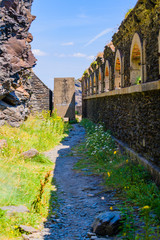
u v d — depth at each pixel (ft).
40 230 14.02
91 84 74.33
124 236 12.66
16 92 46.39
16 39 40.14
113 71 40.91
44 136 44.21
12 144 31.71
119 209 15.42
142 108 25.11
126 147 31.27
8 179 19.86
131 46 28.48
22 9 42.93
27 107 56.95
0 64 35.55
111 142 37.81
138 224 14.02
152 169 21.42
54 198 19.83
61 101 90.94
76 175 26.99
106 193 21.06
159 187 19.04
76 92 244.83
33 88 74.28
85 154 37.14
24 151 32.12
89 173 27.20
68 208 18.12
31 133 43.39
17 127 42.52
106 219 13.84
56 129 54.54
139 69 29.17
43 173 26.58
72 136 55.01
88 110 85.87
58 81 90.79
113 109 41.75
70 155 36.78
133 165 25.17
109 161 29.89
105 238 12.92
